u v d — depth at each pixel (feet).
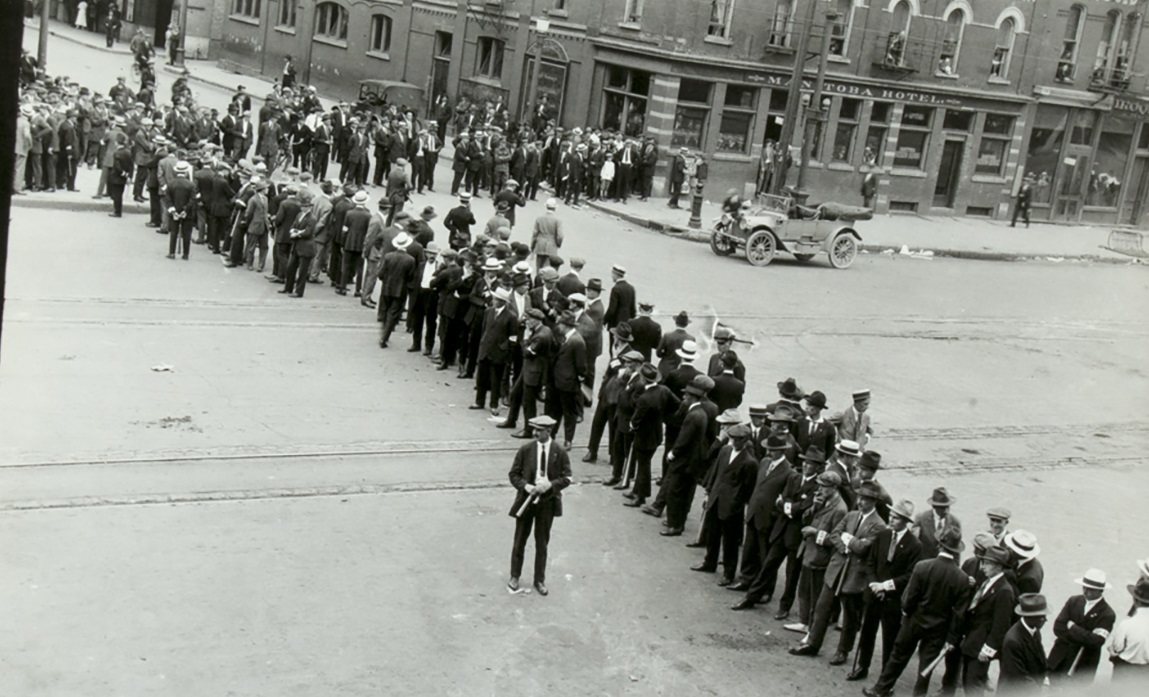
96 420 47.06
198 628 33.04
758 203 126.93
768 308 84.38
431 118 150.41
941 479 54.34
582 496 47.73
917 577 33.19
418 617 35.60
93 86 137.69
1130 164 159.63
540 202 115.75
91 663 30.53
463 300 60.39
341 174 105.81
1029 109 149.18
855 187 138.82
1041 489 54.70
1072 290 111.45
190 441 46.42
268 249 79.10
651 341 58.44
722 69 125.29
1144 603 31.22
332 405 53.26
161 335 59.57
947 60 140.15
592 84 130.72
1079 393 73.97
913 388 69.77
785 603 39.24
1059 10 146.10
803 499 38.29
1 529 37.01
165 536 38.29
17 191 85.10
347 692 30.94
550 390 52.06
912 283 103.45
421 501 44.34
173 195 73.82
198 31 187.01
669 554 43.34
